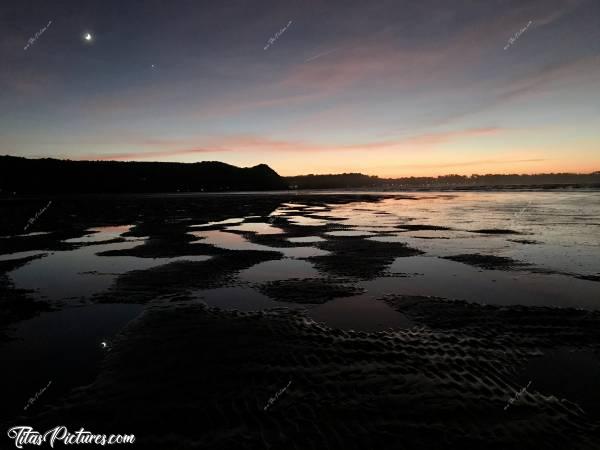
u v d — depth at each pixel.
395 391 6.38
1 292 12.99
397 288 13.09
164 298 12.16
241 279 14.52
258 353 7.94
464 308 10.80
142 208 63.00
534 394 6.28
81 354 8.01
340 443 5.09
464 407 5.88
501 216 40.09
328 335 8.95
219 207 65.69
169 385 6.65
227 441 5.15
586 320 9.66
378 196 114.50
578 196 87.62
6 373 7.19
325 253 19.83
